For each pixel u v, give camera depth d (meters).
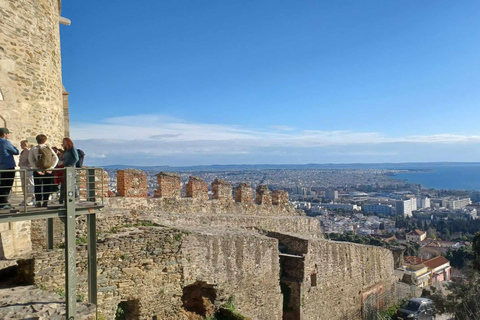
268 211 25.86
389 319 25.69
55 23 14.84
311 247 20.73
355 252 24.75
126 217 15.14
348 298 23.69
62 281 11.06
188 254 14.33
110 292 12.11
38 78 13.38
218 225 20.16
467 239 88.31
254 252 17.23
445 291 30.42
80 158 12.21
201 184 21.27
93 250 10.34
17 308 8.91
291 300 20.00
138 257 12.89
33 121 13.11
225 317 15.53
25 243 12.47
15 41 12.38
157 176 19.47
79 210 9.23
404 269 33.28
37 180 10.62
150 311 13.09
